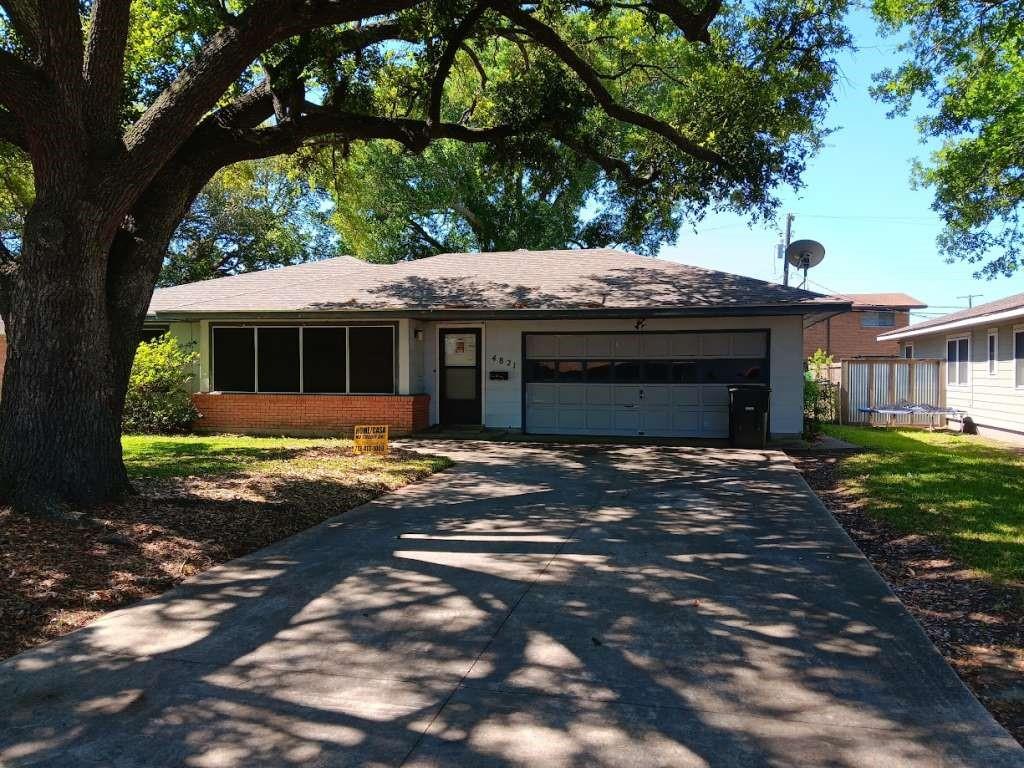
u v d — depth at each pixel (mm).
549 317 13945
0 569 5172
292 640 4383
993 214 16203
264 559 6129
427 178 28266
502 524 7414
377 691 3703
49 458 6625
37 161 6551
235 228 34281
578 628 4555
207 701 3594
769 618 4703
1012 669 3932
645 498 8773
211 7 9844
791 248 17859
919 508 7832
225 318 15469
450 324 16219
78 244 6660
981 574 5512
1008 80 13781
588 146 12211
